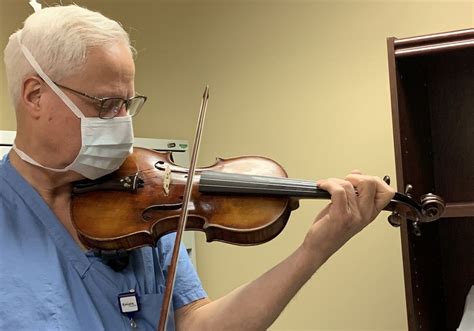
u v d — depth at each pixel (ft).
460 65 4.87
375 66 5.74
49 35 3.16
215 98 6.45
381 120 5.71
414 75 4.64
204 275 6.45
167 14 6.72
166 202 3.59
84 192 3.59
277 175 3.87
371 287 5.67
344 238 3.17
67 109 3.19
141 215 3.54
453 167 4.91
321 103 5.96
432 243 4.68
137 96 3.58
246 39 6.34
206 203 3.58
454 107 4.91
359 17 5.81
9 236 3.19
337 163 5.88
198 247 6.48
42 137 3.24
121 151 3.39
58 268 3.20
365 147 5.77
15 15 6.50
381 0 5.73
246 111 6.31
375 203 3.13
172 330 3.50
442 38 4.08
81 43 3.16
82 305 3.22
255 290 3.32
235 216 3.50
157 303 3.47
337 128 5.89
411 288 3.96
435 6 5.53
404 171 4.11
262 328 3.31
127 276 3.44
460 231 4.86
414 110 4.54
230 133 6.36
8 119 6.31
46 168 3.32
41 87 3.20
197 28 6.59
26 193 3.36
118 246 3.41
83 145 3.23
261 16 6.28
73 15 3.24
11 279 3.04
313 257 3.19
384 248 5.63
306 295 5.90
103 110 3.25
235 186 3.51
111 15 6.83
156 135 6.67
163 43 6.72
